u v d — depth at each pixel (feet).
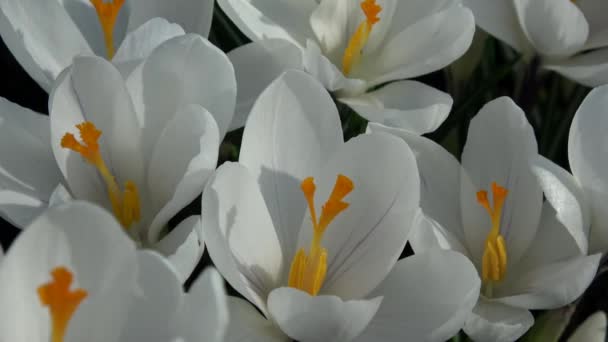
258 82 1.09
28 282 0.87
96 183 1.04
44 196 1.03
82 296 0.85
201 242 0.97
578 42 1.16
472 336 1.01
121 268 0.87
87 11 1.16
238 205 0.97
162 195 1.04
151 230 1.01
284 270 1.02
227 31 1.19
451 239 1.06
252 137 1.01
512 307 1.04
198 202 1.08
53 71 1.09
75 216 0.86
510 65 1.18
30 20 1.08
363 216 1.01
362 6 1.11
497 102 1.06
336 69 1.08
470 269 0.97
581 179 1.06
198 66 1.01
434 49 1.11
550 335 1.06
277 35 1.12
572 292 1.01
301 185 0.98
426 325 0.98
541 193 1.06
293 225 1.03
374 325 0.99
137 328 0.88
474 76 1.23
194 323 0.84
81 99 1.01
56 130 1.01
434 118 1.07
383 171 1.00
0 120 1.03
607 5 1.22
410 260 1.00
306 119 1.02
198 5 1.13
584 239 1.04
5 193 0.99
